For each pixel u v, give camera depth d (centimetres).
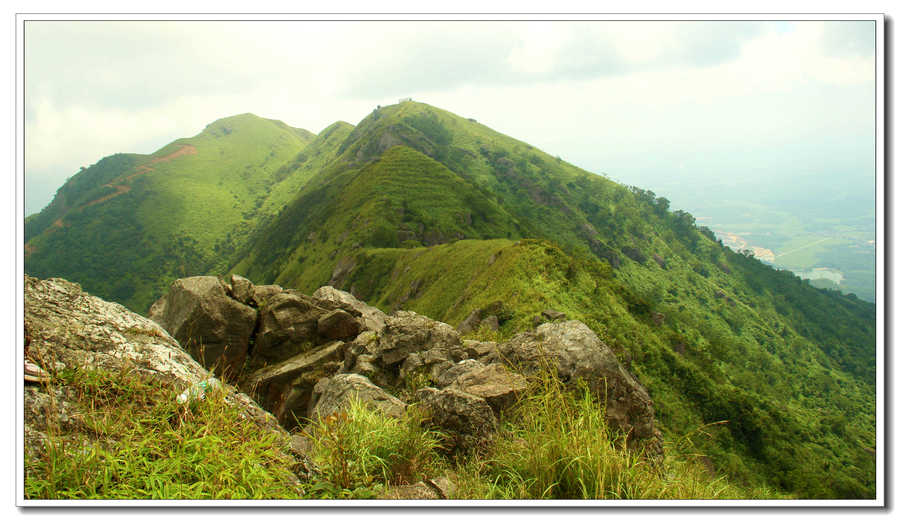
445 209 11481
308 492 350
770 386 7025
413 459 398
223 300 1138
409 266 8231
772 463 4053
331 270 10338
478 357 892
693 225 13650
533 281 5069
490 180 16875
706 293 11269
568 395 436
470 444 439
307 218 14912
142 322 470
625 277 11888
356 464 379
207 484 301
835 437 5462
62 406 333
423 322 997
